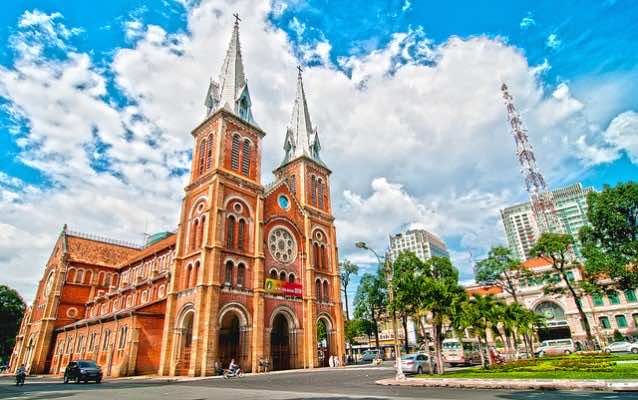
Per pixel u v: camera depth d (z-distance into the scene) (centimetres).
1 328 7956
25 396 2023
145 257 5978
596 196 3812
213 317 3575
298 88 6650
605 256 3662
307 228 5156
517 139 10825
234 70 5178
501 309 3197
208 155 4603
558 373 2014
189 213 4425
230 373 3294
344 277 7144
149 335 3978
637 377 1641
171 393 1948
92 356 4628
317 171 5869
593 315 6344
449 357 3809
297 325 4462
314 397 1565
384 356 6812
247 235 4312
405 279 2881
